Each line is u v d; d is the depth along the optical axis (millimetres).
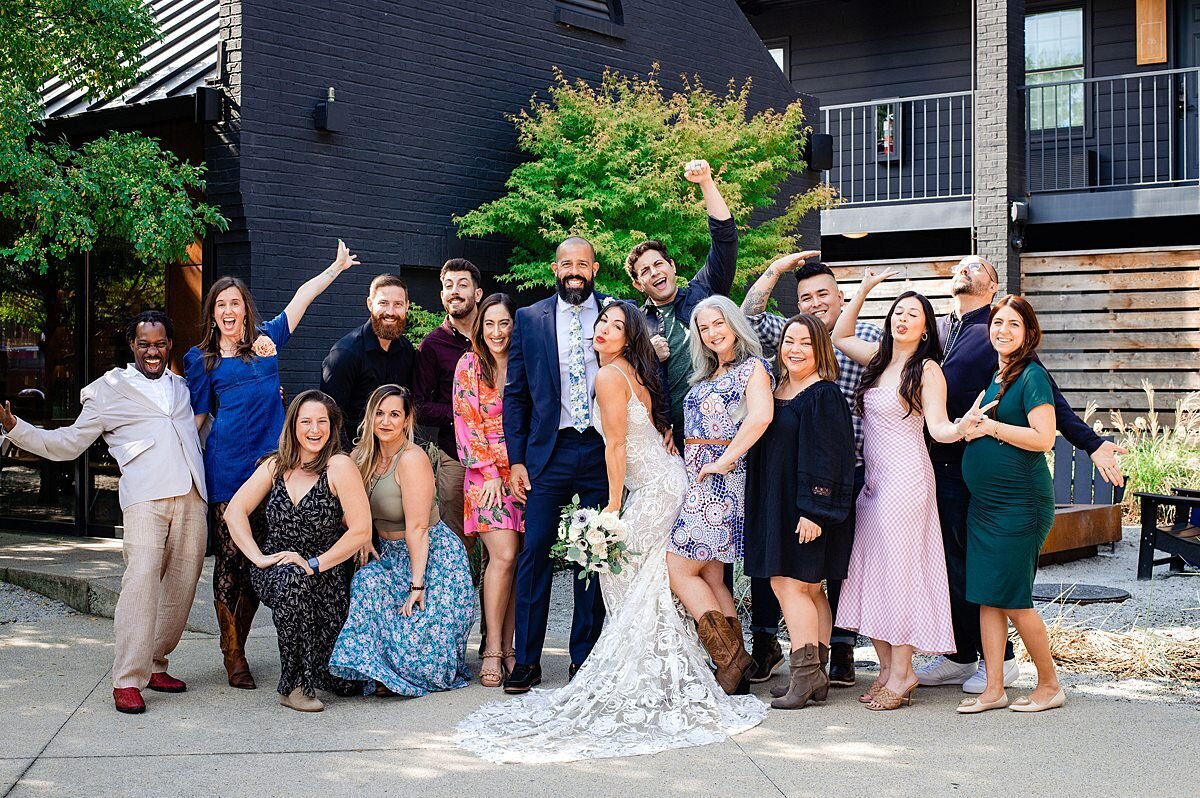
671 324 5910
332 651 5375
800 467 5074
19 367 9711
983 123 14289
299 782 4250
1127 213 13922
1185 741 4719
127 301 9211
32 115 7988
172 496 5379
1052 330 14273
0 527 9922
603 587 5418
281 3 8781
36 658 6164
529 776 4340
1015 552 5016
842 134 17000
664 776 4336
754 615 5816
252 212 8586
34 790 4133
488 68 10195
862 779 4285
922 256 16375
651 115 10023
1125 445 11844
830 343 5219
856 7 16859
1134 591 7922
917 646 5176
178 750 4613
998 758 4508
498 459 5809
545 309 5738
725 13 12289
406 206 9586
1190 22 15336
